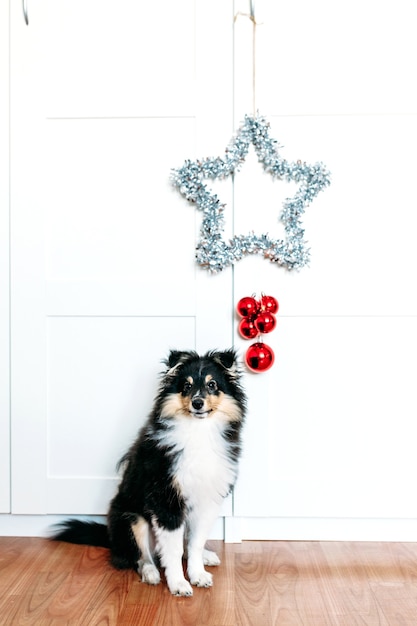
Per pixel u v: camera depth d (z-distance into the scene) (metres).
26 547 2.01
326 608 1.55
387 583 1.72
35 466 2.10
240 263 2.07
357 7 2.07
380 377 2.08
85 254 2.10
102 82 2.09
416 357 2.08
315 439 2.08
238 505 2.07
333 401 2.08
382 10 2.06
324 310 2.08
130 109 2.09
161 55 2.08
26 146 2.09
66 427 2.10
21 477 2.10
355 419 2.08
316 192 2.07
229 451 1.79
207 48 2.07
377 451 2.08
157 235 2.10
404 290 2.08
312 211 2.08
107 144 2.10
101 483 2.10
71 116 2.09
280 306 2.08
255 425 2.07
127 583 1.70
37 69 2.09
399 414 2.08
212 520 1.75
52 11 2.08
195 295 2.08
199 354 2.07
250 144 2.07
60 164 2.10
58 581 1.72
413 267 2.08
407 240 2.08
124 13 2.08
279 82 2.07
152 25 2.08
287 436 2.08
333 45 2.07
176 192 2.09
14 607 1.54
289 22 2.07
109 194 2.10
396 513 2.07
